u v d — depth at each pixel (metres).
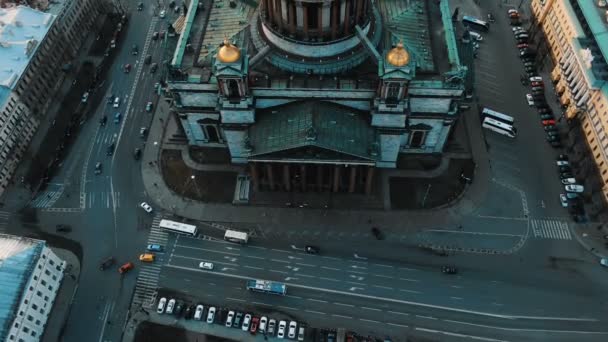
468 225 122.06
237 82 107.56
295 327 106.81
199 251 119.69
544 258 116.56
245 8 126.19
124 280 115.44
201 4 130.38
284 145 110.31
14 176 133.62
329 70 113.19
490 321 108.00
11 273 99.50
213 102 120.38
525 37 160.62
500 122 137.25
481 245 118.88
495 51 159.00
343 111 116.56
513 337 106.00
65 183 132.62
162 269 117.06
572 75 136.00
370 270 115.62
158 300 112.56
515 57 157.25
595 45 132.50
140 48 164.75
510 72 153.25
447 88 110.81
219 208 126.75
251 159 113.56
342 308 110.38
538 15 159.75
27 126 138.38
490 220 122.75
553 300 110.56
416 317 108.81
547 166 132.00
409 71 102.19
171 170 134.25
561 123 140.25
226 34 122.31
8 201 129.25
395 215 124.06
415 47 118.19
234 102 112.25
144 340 107.06
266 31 117.12
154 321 109.38
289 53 114.75
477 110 143.88
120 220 125.38
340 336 105.00
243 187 129.12
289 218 124.50
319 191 128.38
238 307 111.00
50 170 135.00
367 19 115.06
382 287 113.12
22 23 143.00
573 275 114.00
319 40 111.56
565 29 141.62
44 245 106.00
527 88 149.25
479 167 131.75
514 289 112.12
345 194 128.12
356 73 113.25
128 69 157.75
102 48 165.38
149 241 121.56
